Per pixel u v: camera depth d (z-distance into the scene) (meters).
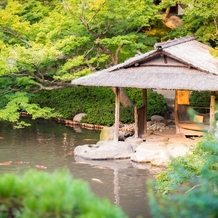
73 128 24.81
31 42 20.94
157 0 32.56
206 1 21.33
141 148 18.12
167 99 27.16
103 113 25.16
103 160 18.14
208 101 24.97
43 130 24.03
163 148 17.97
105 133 21.44
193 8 21.78
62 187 3.71
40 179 3.84
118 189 14.17
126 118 24.44
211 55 20.62
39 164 17.12
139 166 17.23
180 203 5.28
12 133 23.14
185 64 18.66
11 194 3.77
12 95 21.67
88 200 3.70
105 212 3.60
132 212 12.07
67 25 21.84
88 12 21.41
